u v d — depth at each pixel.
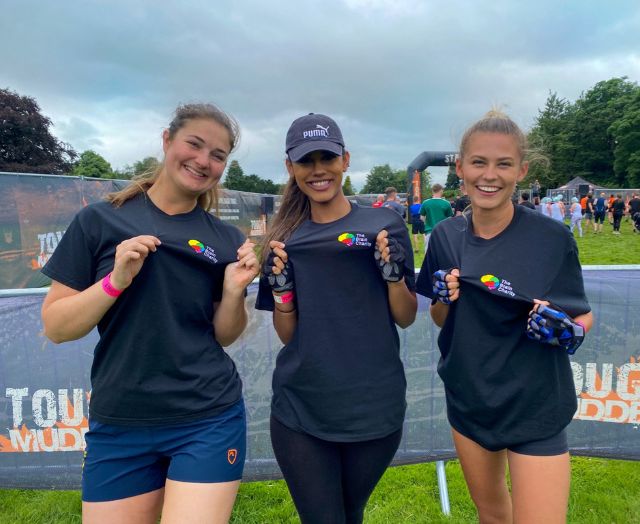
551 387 1.75
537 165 1.97
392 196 13.01
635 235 18.05
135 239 1.52
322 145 1.72
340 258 1.80
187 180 1.69
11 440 2.73
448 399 1.96
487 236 1.85
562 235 1.78
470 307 1.81
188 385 1.65
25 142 39.97
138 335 1.61
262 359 2.77
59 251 1.66
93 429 1.70
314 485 1.81
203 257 1.69
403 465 2.89
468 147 1.80
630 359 2.70
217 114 1.74
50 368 2.68
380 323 1.84
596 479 2.92
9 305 2.62
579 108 63.50
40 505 2.81
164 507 1.60
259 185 43.66
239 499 2.86
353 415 1.78
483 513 1.99
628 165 55.28
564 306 1.74
